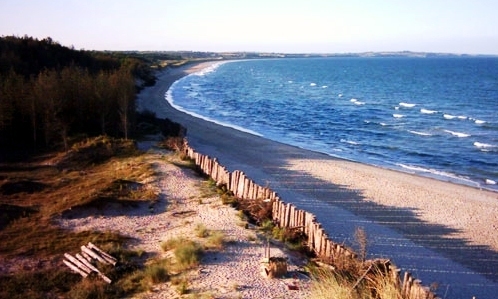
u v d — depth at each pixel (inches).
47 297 591.2
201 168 1200.2
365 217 1000.9
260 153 1590.8
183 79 5083.7
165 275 617.0
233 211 890.7
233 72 7190.0
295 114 2667.3
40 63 2194.9
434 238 900.0
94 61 2667.3
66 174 1194.0
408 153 1708.9
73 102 1594.5
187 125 2087.8
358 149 1776.6
